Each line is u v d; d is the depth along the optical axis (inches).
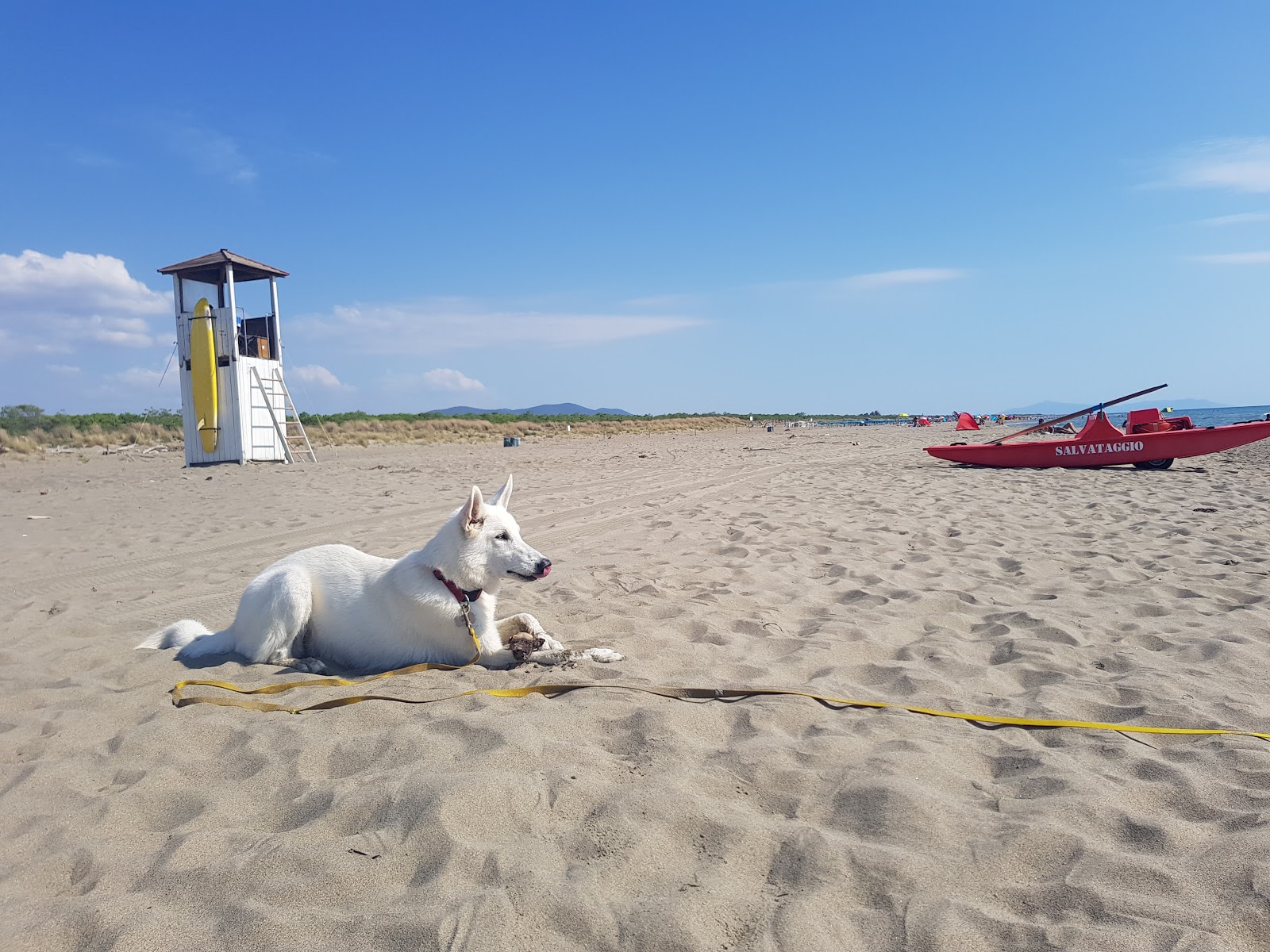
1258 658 190.5
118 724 158.6
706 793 122.3
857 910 94.8
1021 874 101.6
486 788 117.4
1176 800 121.2
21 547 381.7
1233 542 351.6
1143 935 87.7
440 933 88.0
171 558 353.7
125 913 95.0
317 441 1385.3
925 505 497.0
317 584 197.2
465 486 647.8
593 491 610.5
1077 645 206.5
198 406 902.4
